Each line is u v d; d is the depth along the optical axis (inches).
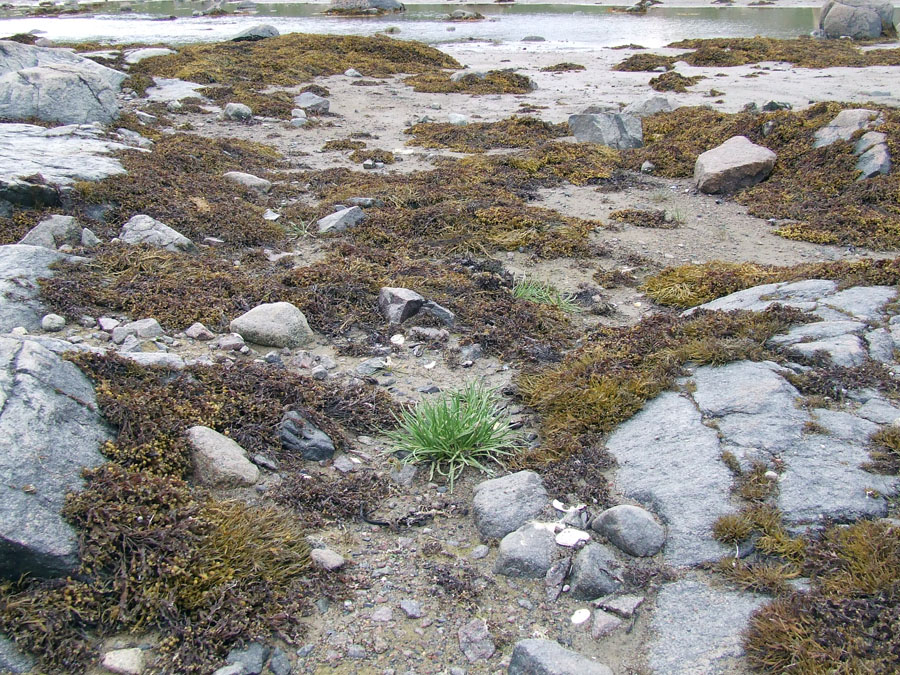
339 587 65.2
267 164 195.8
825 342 91.0
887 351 89.1
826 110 206.8
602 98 307.4
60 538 61.2
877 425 77.8
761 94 295.4
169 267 118.4
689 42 449.1
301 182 180.9
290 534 68.2
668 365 90.4
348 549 69.5
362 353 100.0
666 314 107.7
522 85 335.6
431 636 61.6
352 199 159.8
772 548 66.4
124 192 143.3
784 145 198.2
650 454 77.9
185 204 145.6
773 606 60.9
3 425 65.9
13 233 125.6
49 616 58.5
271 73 336.8
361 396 88.4
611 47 470.3
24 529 60.0
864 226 154.0
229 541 65.4
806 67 366.3
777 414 79.7
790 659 57.1
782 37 484.1
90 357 79.6
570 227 151.6
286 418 81.3
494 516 71.5
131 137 199.9
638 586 65.3
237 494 73.0
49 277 107.7
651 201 178.9
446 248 138.0
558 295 119.8
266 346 99.7
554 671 56.2
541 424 86.4
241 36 424.5
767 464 73.8
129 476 67.7
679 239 151.3
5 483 61.9
